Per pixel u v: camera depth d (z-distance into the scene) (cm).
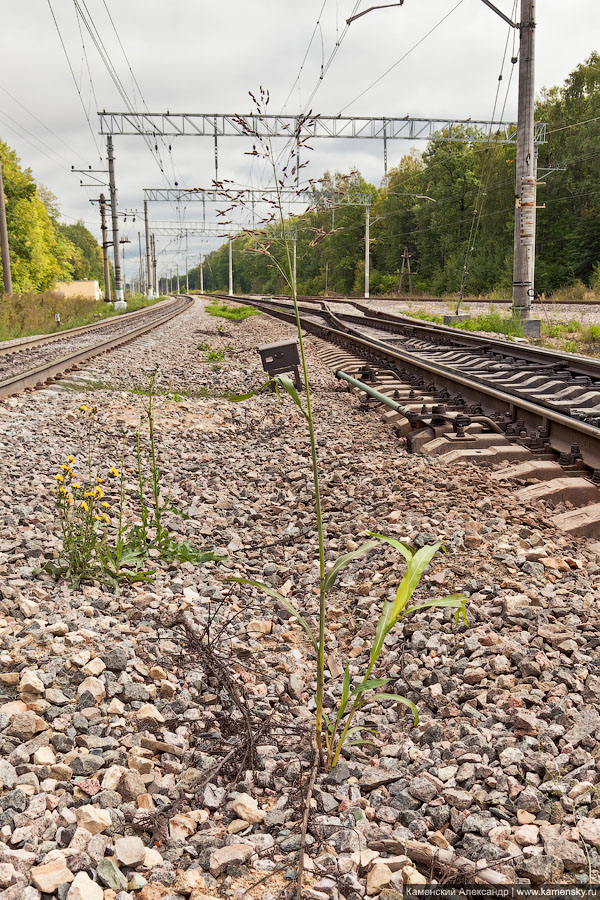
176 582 432
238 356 1727
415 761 260
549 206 5534
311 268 10125
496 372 1136
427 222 7444
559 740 260
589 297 3575
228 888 206
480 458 642
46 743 264
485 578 395
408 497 548
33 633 343
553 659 311
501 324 2034
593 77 5572
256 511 589
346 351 1619
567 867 202
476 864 207
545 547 434
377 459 681
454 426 709
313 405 1006
